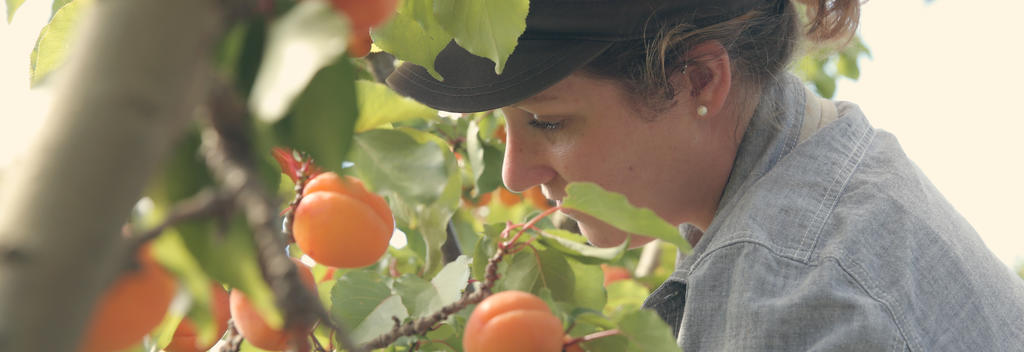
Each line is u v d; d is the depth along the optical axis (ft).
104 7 1.50
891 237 5.34
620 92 5.96
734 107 6.21
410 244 8.52
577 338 4.09
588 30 5.75
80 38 1.50
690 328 5.32
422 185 3.23
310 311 1.97
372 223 4.18
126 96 1.46
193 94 1.58
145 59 1.48
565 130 6.18
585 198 3.95
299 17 1.88
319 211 4.11
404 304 5.38
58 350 1.42
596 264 5.33
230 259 2.37
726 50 6.03
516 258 5.39
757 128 6.21
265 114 1.75
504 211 13.07
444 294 5.41
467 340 3.95
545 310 3.96
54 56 3.76
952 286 5.44
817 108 6.61
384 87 3.76
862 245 5.21
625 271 10.71
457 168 5.01
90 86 1.45
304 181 4.30
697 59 5.99
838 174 5.77
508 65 5.91
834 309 4.90
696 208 6.58
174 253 2.42
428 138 4.05
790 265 5.19
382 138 3.30
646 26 5.78
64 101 1.46
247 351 5.13
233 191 1.97
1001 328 5.63
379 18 2.49
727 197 6.15
